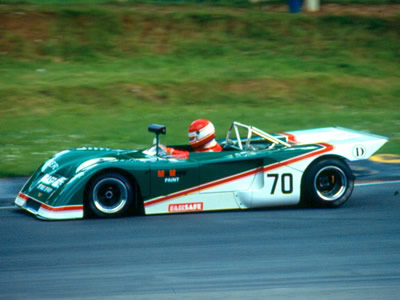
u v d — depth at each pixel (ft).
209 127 93.81
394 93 205.87
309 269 63.16
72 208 81.92
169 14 257.96
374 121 163.63
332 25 263.29
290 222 82.12
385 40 255.50
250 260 65.87
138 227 78.54
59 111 170.50
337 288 57.93
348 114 172.96
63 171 87.92
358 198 97.40
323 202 90.02
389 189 103.86
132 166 83.41
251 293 56.54
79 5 260.62
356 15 273.54
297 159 89.51
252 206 88.89
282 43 248.32
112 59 226.38
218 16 260.42
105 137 141.79
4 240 72.43
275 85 203.41
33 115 165.17
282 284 58.90
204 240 73.20
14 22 236.22
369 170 116.67
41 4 257.55
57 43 230.48
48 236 74.02
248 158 88.02
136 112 172.04
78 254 67.41
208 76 208.03
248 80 206.28
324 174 90.58
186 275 61.11
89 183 83.15
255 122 158.92
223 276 60.95
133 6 270.67
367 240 73.72
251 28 256.11
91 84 190.70
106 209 83.20
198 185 86.58
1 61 214.48
